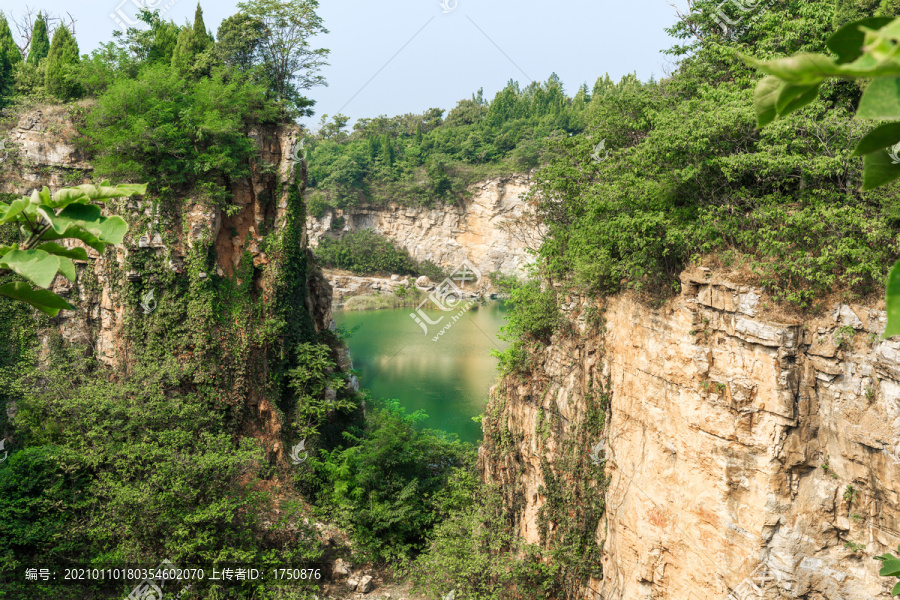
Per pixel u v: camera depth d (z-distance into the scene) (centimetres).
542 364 2958
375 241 11438
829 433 1747
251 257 3819
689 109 2144
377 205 11825
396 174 12081
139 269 3600
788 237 1812
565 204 2980
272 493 3550
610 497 2464
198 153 3650
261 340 3775
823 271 1714
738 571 1864
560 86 13412
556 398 2766
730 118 1872
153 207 3575
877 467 1642
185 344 3594
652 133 2158
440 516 3578
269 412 3794
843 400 1711
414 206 11638
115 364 3688
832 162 1675
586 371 2627
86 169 3744
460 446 4244
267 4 4050
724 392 1911
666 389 2148
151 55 4362
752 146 1997
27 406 3444
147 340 3609
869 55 170
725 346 1925
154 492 2828
